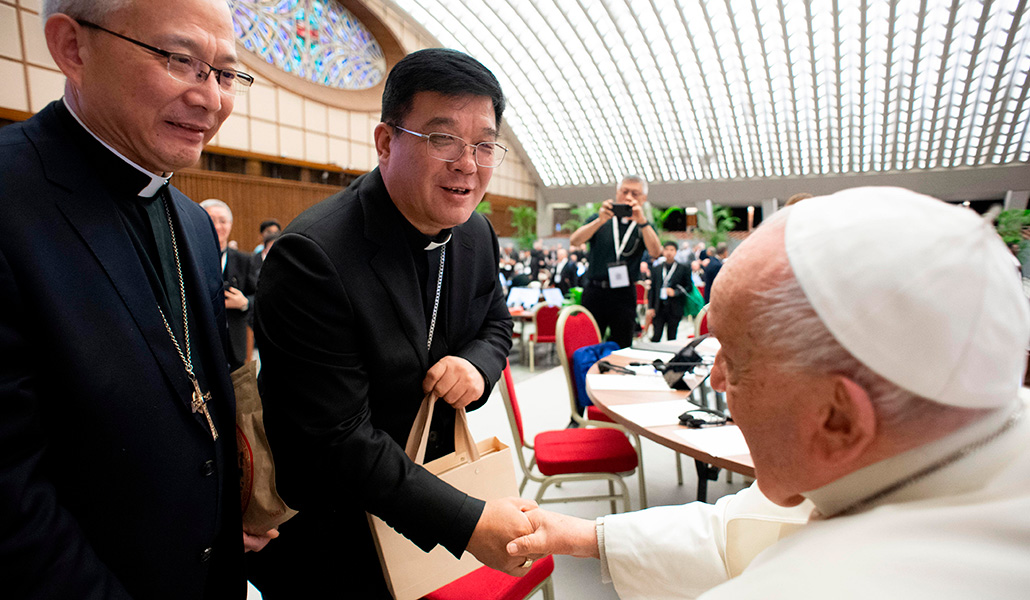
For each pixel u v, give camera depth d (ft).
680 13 57.36
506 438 11.68
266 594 3.90
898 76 60.49
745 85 66.54
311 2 48.96
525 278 26.25
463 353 3.78
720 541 2.62
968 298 1.26
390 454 3.04
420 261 3.58
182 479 2.67
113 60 2.38
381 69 57.93
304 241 2.98
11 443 2.07
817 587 1.28
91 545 2.38
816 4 53.01
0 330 2.06
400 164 3.07
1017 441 1.34
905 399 1.31
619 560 2.80
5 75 29.43
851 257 1.35
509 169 89.35
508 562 3.03
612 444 7.32
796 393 1.46
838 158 76.74
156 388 2.55
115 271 2.47
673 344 21.59
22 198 2.25
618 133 81.25
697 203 89.40
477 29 64.18
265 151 45.01
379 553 3.30
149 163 2.71
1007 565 1.15
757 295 1.50
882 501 1.45
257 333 3.18
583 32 63.57
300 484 3.36
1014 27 51.90
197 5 2.47
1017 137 66.74
